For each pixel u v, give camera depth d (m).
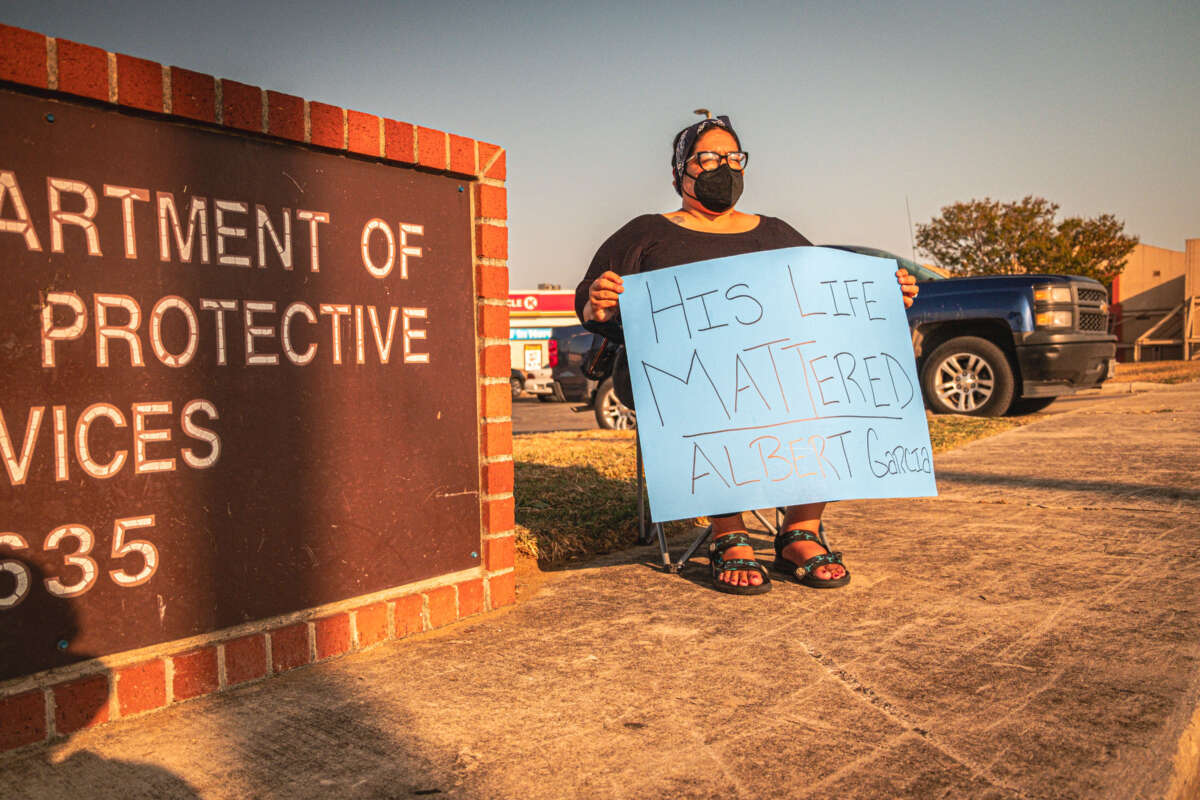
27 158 1.62
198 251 1.87
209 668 1.87
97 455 1.73
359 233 2.20
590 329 3.01
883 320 2.88
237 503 1.96
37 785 1.48
